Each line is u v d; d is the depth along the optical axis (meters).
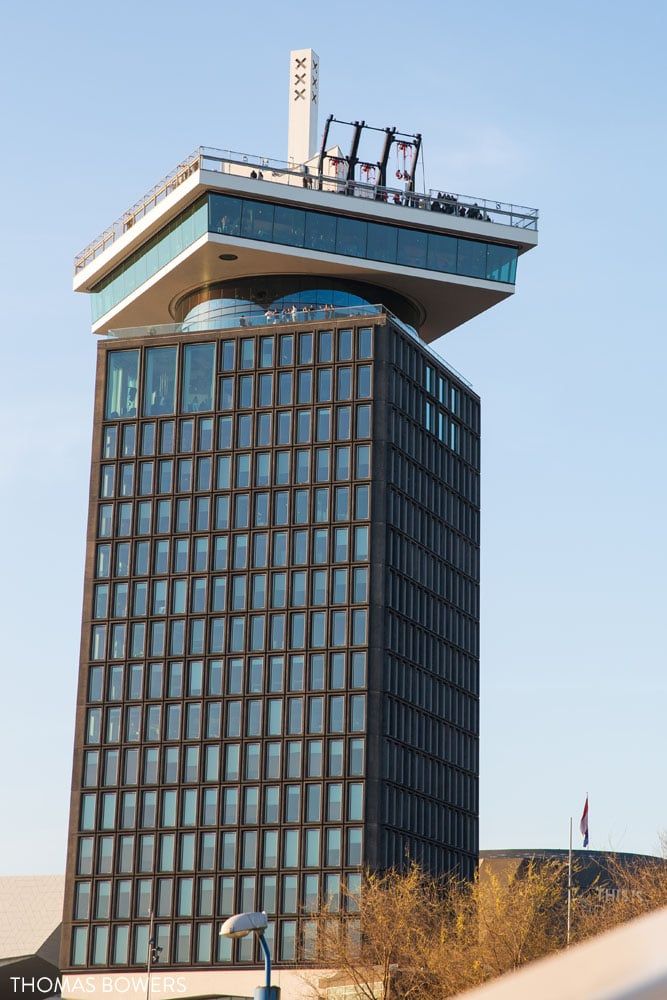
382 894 139.88
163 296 195.62
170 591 188.50
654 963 4.64
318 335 189.88
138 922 179.50
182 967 176.25
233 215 181.62
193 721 184.12
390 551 184.50
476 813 196.50
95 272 198.75
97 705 187.75
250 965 174.00
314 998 144.38
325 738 179.00
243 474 189.12
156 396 194.12
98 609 190.75
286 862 176.62
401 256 187.62
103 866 182.75
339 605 182.38
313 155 193.38
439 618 194.00
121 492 193.12
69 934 181.62
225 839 179.12
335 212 184.75
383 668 180.38
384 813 177.00
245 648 184.25
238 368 191.50
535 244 191.25
